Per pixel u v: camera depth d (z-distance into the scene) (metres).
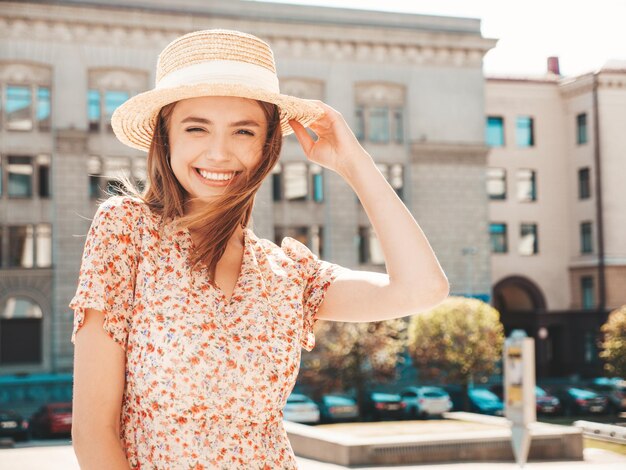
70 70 33.50
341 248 35.97
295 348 1.75
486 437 14.89
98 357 1.55
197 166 1.76
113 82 33.97
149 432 1.58
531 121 43.09
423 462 14.45
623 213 40.81
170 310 1.62
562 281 42.94
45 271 32.78
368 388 33.50
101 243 1.62
